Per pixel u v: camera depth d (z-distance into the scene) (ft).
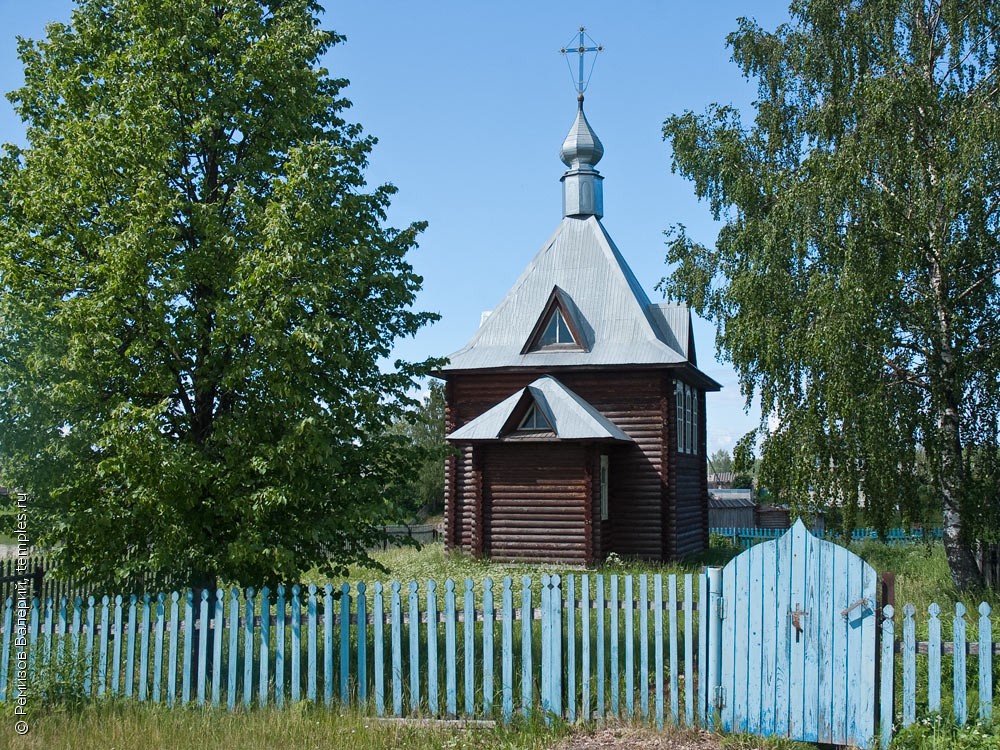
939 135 61.31
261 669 34.76
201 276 38.01
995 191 60.85
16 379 36.42
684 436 101.19
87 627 35.94
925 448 61.72
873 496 61.41
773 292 68.33
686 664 31.42
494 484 87.35
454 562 84.99
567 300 95.61
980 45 65.57
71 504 36.94
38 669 34.53
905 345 63.82
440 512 206.18
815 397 62.90
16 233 37.22
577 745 29.86
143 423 34.96
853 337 59.77
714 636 31.32
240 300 35.73
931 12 67.97
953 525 62.59
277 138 41.37
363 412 40.27
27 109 40.96
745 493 194.08
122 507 37.55
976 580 61.72
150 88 38.06
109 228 38.47
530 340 94.17
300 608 34.86
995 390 60.70
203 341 38.34
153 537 37.91
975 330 62.80
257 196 40.63
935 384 61.82
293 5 43.52
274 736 30.50
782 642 30.81
